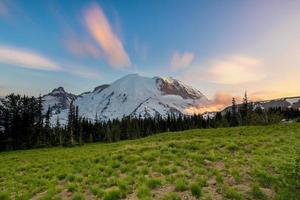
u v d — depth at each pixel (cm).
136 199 1390
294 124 5119
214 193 1384
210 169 1770
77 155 3397
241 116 11681
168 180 1603
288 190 1361
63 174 2061
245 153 2333
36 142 9750
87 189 1659
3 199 1628
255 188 1378
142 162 2123
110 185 1666
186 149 2523
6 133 9369
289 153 2242
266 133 4131
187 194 1386
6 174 2520
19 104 9625
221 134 4619
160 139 5072
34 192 1738
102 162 2341
